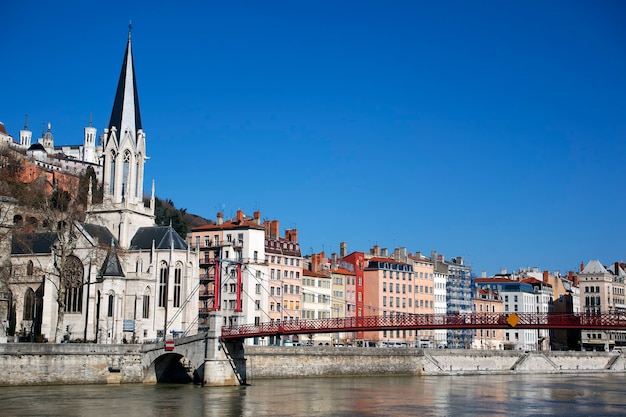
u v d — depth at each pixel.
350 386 117.81
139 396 94.38
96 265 133.62
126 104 158.00
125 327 135.00
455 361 162.00
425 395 107.31
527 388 125.00
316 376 134.25
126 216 150.38
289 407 88.38
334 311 188.00
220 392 101.50
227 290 161.75
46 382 102.38
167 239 145.00
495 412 90.06
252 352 125.81
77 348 105.31
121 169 154.12
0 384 98.50
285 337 169.38
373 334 196.00
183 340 110.94
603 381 145.50
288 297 172.00
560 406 97.94
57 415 77.25
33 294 138.38
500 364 170.62
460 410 91.00
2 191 140.00
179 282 144.00
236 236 166.38
